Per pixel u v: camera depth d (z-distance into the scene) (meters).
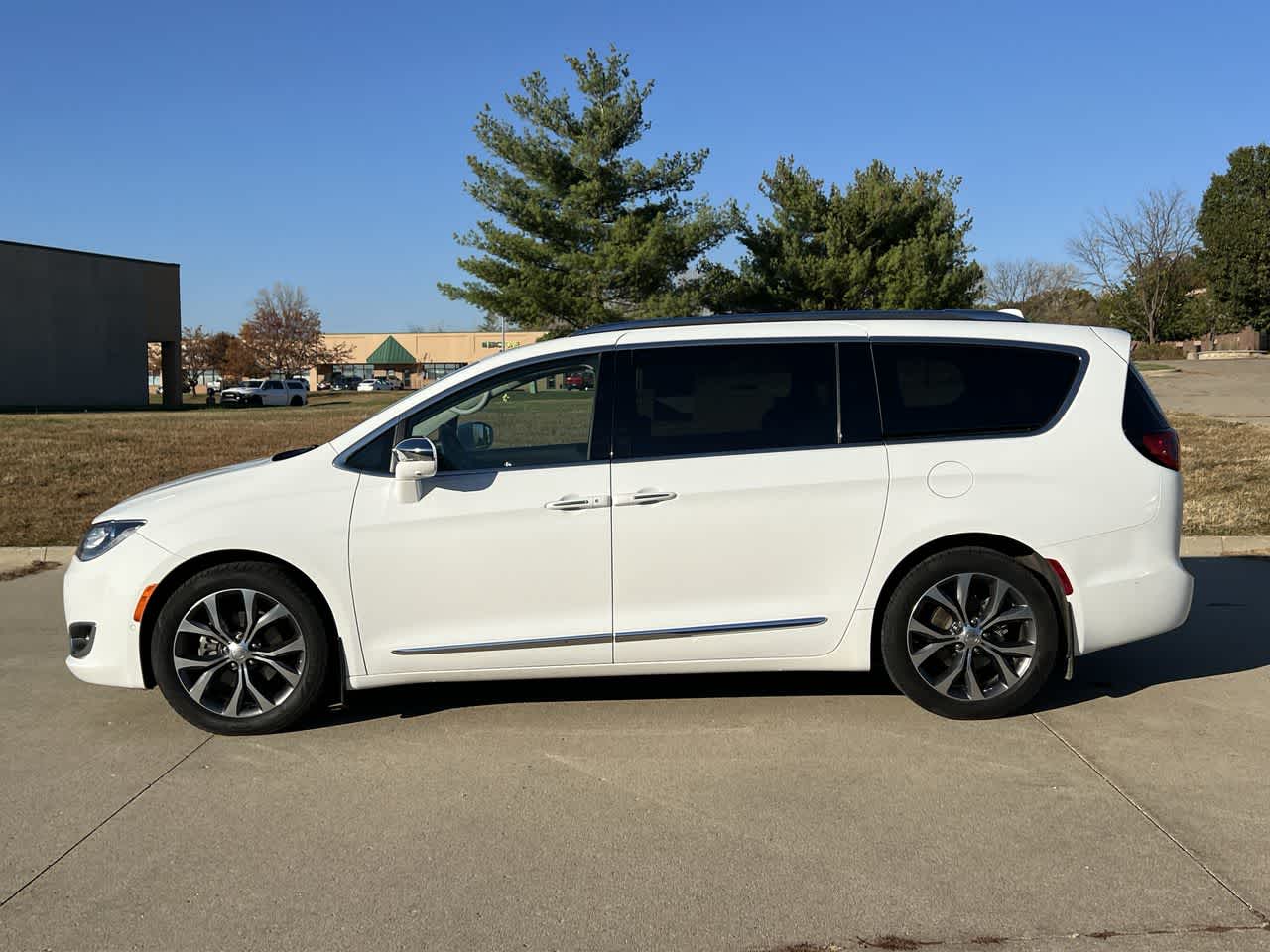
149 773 4.39
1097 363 4.91
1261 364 44.53
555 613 4.74
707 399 4.82
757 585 4.76
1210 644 6.28
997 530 4.75
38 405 49.00
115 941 3.09
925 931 3.09
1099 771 4.29
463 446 4.82
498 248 37.91
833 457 4.75
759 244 39.62
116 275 52.47
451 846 3.68
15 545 9.86
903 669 4.80
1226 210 59.03
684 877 3.44
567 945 3.04
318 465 4.80
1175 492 4.91
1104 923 3.12
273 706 4.75
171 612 4.67
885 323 4.96
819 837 3.71
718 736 4.74
